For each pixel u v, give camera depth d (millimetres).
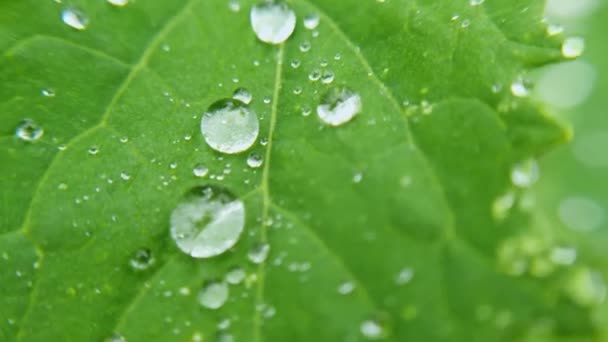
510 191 97
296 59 98
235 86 97
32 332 96
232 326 97
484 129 97
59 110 96
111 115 96
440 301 98
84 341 96
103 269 96
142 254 96
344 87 98
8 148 95
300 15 98
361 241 97
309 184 97
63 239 96
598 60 128
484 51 97
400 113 97
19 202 95
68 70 96
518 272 97
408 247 97
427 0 97
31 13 96
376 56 98
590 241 113
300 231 97
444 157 97
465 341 97
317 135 98
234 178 97
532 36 97
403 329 98
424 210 97
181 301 97
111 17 97
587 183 124
